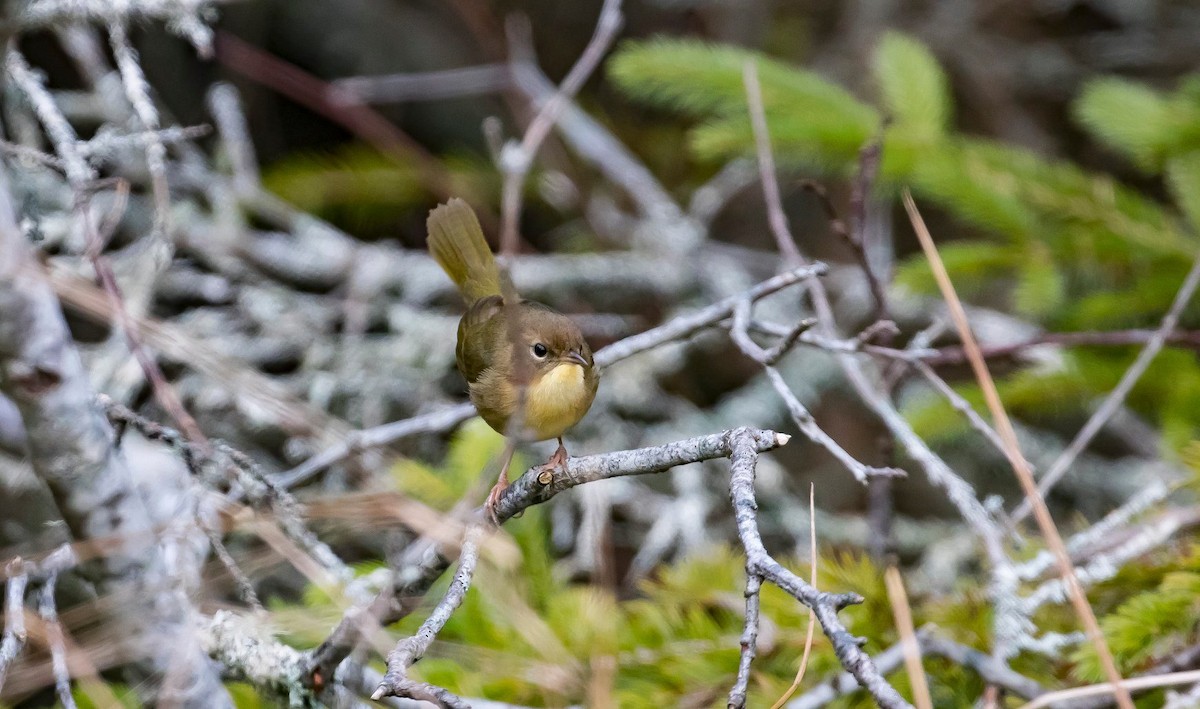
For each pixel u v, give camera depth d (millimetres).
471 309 7000
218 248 12430
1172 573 6441
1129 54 16859
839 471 14336
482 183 14555
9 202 5258
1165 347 9359
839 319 13844
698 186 16125
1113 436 14547
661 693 6648
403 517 5699
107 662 5637
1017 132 16422
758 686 6492
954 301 5516
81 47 11797
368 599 5891
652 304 14172
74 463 5414
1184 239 9836
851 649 3367
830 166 10773
